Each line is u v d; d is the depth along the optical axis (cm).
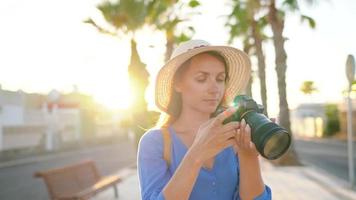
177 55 186
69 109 4072
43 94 4525
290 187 1148
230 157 197
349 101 1096
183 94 198
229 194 196
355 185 1141
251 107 169
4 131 2747
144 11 1839
